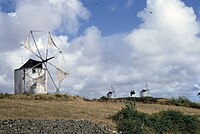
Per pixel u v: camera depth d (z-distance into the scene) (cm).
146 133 3284
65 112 3562
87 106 4216
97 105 4438
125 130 3164
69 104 4269
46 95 5019
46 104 4062
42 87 6375
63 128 2870
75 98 5094
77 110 3753
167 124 3625
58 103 4306
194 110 5200
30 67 6334
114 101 5538
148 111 4400
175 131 3619
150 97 6300
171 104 5778
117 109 4106
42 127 2811
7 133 2605
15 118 3055
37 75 6362
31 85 6275
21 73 6303
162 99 6078
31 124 2845
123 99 6009
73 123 3033
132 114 3538
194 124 3806
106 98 5906
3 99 4472
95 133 2906
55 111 3569
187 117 3891
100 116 3553
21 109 3516
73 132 2828
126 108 3662
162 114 3841
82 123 3075
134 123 3303
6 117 3095
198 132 3766
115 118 3462
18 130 2686
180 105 5759
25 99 4706
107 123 3266
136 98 6159
